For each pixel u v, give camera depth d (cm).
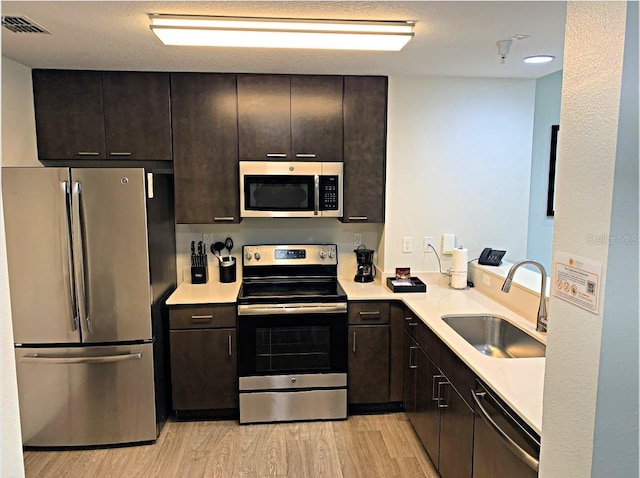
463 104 333
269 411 314
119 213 271
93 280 275
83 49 257
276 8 193
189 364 311
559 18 202
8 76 281
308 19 206
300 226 368
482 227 348
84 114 314
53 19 205
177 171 325
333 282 355
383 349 318
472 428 198
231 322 310
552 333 106
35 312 274
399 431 304
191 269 352
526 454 149
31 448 286
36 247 267
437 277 349
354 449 285
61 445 287
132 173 269
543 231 373
